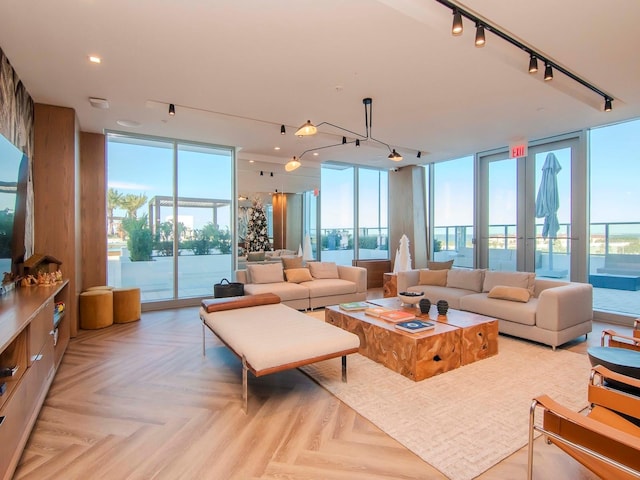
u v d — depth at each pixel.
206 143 5.94
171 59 2.97
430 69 3.18
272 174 6.97
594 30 2.55
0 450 1.60
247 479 1.79
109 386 2.86
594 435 1.46
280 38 2.65
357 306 4.11
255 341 2.61
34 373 2.25
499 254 6.53
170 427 2.26
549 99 3.91
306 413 2.44
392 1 2.19
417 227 7.88
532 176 5.99
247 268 5.49
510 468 1.87
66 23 2.45
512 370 3.15
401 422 2.31
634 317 4.68
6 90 2.96
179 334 4.28
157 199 5.72
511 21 2.44
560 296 3.64
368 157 7.07
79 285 4.71
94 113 4.31
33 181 3.87
